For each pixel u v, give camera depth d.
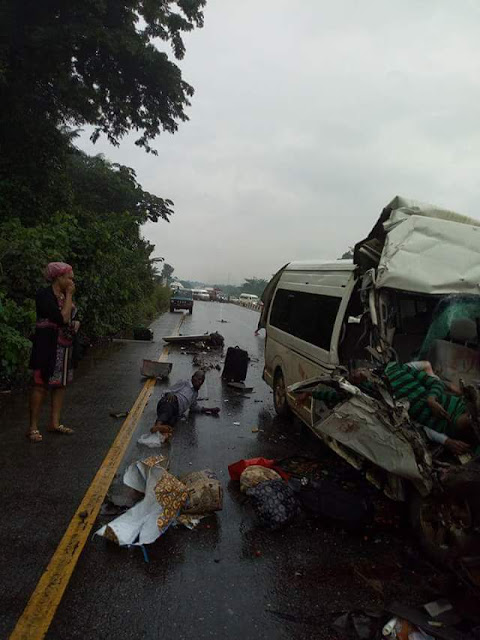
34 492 4.53
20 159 16.53
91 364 11.40
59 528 3.92
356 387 4.15
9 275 9.65
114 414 7.14
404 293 4.71
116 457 5.50
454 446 3.56
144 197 30.73
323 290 6.26
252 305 49.84
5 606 2.98
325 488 4.32
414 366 4.21
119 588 3.22
